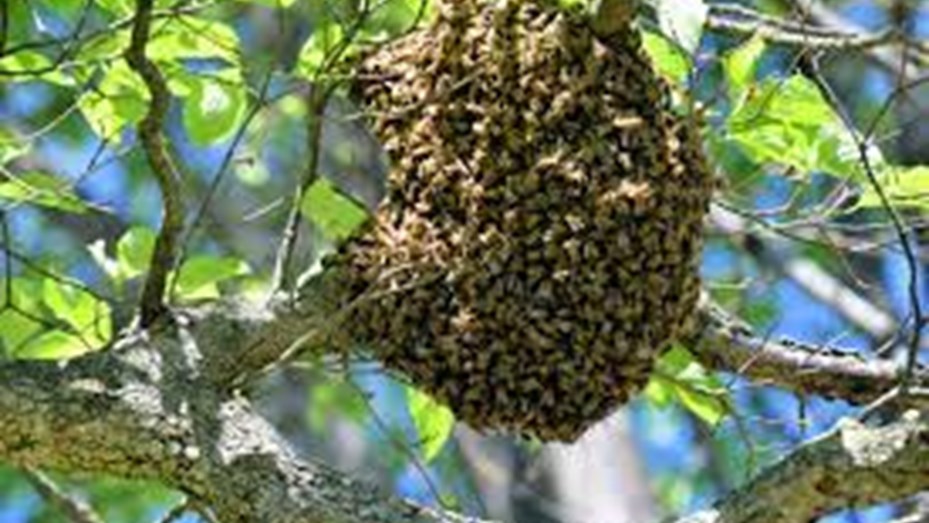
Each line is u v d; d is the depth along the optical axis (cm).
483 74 604
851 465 574
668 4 598
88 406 591
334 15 624
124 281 745
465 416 610
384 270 605
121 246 698
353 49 643
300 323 611
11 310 676
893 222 615
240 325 612
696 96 645
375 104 616
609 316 599
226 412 600
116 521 1040
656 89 606
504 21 606
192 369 604
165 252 604
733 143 690
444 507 697
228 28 656
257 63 679
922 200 646
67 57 638
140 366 601
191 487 595
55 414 589
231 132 661
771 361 661
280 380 1023
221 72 664
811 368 658
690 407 706
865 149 602
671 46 632
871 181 603
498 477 1057
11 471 1143
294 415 1105
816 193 841
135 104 640
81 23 610
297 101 1105
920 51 762
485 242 597
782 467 582
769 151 653
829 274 1116
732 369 662
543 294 596
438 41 611
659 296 603
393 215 611
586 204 596
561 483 1034
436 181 603
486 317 599
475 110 603
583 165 596
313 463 596
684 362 691
